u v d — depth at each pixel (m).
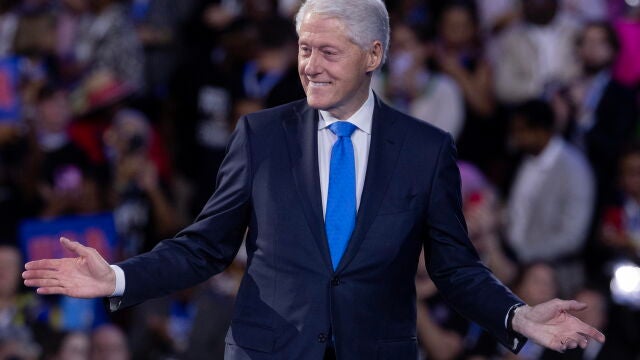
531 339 9.35
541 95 25.28
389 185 9.78
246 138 10.05
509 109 25.61
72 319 21.16
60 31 28.52
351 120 9.95
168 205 24.56
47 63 28.09
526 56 25.59
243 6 27.52
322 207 9.75
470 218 21.53
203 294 19.02
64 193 24.19
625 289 20.22
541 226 22.98
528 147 23.25
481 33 26.84
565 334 9.21
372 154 9.86
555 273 21.34
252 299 9.77
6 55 28.72
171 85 26.72
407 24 26.31
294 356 9.52
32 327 20.67
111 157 24.78
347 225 9.72
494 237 21.97
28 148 24.69
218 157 25.41
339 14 9.57
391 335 9.74
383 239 9.66
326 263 9.59
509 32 25.98
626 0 28.06
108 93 25.75
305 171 9.79
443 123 25.36
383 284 9.69
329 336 9.58
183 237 9.97
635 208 23.39
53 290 9.12
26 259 21.88
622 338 19.69
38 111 24.98
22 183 24.45
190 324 20.31
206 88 25.75
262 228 9.77
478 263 10.02
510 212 23.23
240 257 19.02
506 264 21.53
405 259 9.77
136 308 21.34
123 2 27.89
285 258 9.66
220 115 25.53
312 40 9.59
